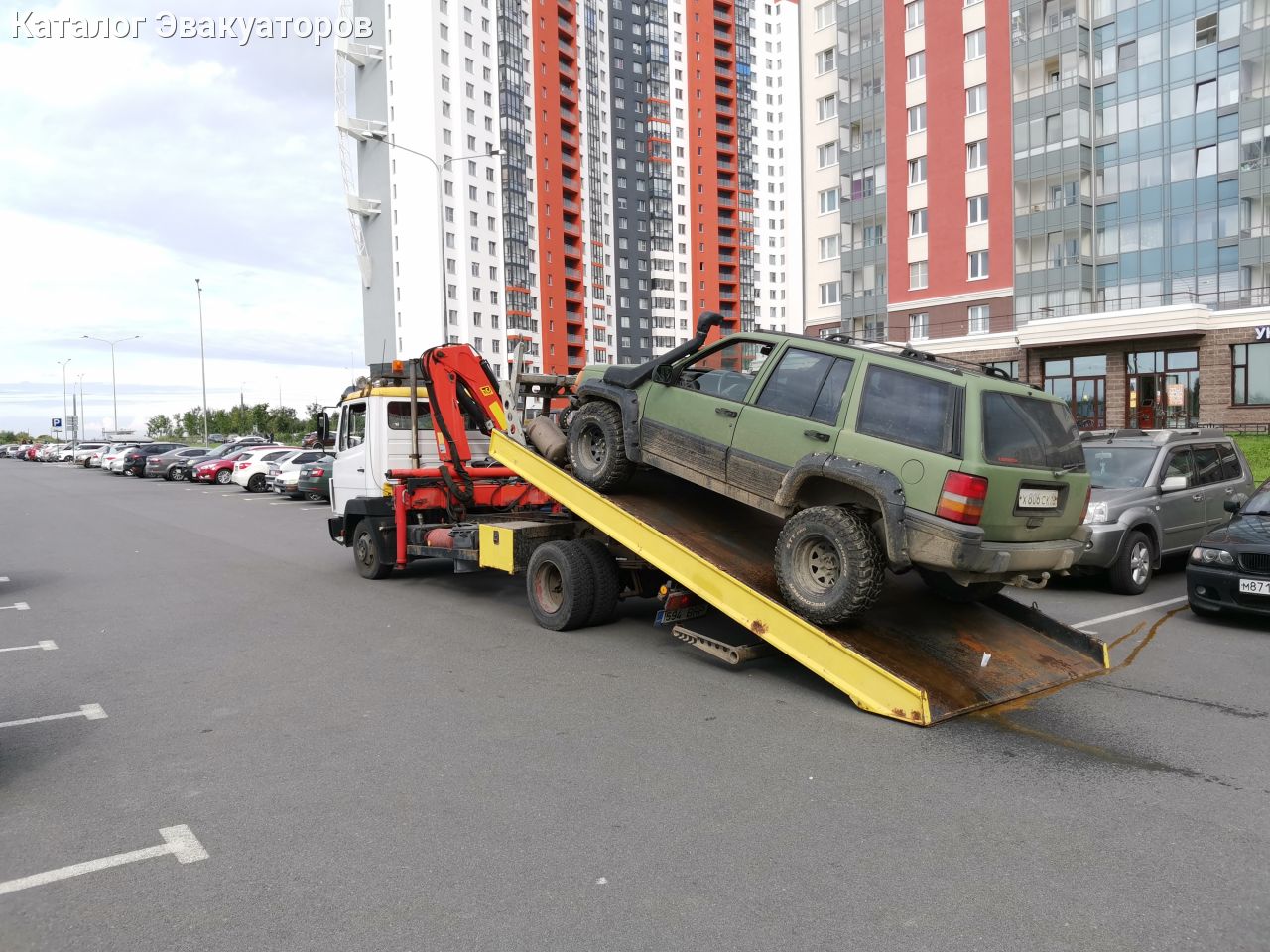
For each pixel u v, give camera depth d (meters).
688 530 6.99
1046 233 40.81
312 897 3.32
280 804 4.20
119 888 3.42
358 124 84.88
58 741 5.18
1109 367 37.16
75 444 72.94
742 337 6.86
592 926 3.09
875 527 5.88
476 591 10.38
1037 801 4.17
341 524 12.16
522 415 9.85
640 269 114.88
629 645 7.48
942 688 5.53
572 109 99.50
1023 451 5.71
